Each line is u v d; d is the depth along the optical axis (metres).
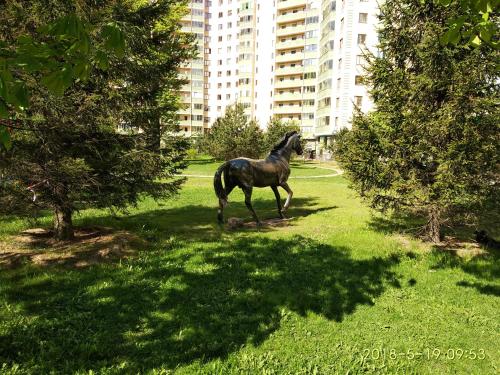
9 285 6.04
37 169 6.49
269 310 5.70
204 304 5.76
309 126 70.38
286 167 11.68
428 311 5.92
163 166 9.36
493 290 6.61
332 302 6.06
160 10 9.16
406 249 8.58
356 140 9.16
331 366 4.51
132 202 9.30
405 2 8.61
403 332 5.34
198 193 18.09
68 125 7.01
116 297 5.84
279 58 75.06
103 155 7.96
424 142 8.11
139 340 4.82
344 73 43.09
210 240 9.01
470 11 3.35
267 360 4.54
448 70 7.96
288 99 73.81
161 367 4.31
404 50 8.83
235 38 84.38
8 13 6.24
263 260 7.60
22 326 4.91
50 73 2.25
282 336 5.08
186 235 9.59
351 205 15.23
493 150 7.48
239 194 18.39
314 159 55.06
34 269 6.75
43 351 4.43
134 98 8.48
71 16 2.13
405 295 6.44
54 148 6.93
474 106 7.56
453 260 7.86
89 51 2.27
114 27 2.35
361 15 42.12
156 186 9.15
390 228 10.59
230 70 85.94
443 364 4.67
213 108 88.75
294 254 7.99
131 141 8.35
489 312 5.90
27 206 7.24
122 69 8.04
